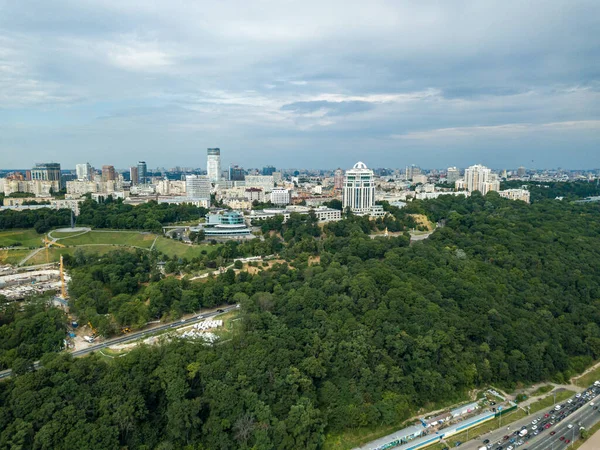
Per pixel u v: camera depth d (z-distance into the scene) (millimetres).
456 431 196500
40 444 156500
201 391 190875
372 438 190000
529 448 188125
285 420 177375
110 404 173750
